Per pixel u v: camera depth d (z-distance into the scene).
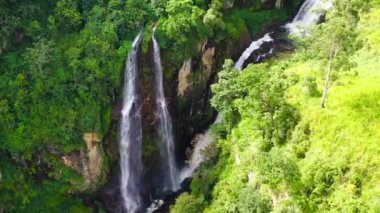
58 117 43.78
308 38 36.88
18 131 42.84
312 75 40.22
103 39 45.38
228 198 37.66
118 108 47.09
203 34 49.31
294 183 32.38
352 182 31.00
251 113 40.00
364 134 33.22
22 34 45.34
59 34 46.22
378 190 29.47
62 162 45.16
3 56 44.06
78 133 44.38
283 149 36.19
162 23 47.97
